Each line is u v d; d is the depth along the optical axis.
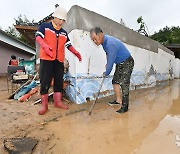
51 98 4.18
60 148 2.09
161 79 10.20
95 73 4.58
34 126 2.68
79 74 4.12
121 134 2.46
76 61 4.07
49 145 2.15
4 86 7.78
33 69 8.37
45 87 3.30
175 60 16.08
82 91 4.20
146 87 7.64
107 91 5.04
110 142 2.23
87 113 3.39
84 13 4.30
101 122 2.91
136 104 4.27
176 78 15.78
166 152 1.98
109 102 4.05
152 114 3.41
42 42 3.12
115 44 3.31
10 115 3.10
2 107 3.60
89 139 2.31
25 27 8.28
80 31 4.14
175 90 7.02
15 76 5.44
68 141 2.25
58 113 3.32
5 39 13.90
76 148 2.09
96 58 4.60
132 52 6.43
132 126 2.75
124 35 5.93
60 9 3.29
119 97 3.99
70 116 3.19
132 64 3.50
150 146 2.12
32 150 2.01
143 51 7.34
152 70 8.42
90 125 2.78
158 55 9.40
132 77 6.48
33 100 4.21
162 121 3.01
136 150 2.04
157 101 4.71
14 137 2.29
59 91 3.68
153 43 8.59
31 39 10.93
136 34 6.85
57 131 2.54
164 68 11.01
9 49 16.08
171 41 30.17
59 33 3.41
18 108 3.54
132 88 6.52
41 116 3.12
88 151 2.03
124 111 3.47
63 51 3.55
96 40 3.31
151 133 2.50
